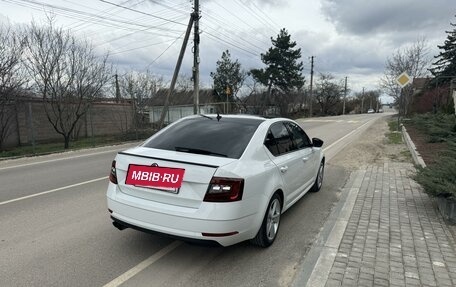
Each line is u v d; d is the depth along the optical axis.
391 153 12.29
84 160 11.24
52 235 4.54
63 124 18.44
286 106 51.41
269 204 4.13
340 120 41.56
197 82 23.91
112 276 3.52
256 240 4.12
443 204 5.15
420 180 5.63
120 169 3.96
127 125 23.97
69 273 3.56
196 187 3.47
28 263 3.76
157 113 34.38
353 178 8.04
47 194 6.62
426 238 4.37
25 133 19.44
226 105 39.72
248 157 3.92
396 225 4.82
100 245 4.25
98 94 20.91
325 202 6.27
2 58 15.77
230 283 3.45
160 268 3.71
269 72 45.94
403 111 36.12
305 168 5.71
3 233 4.60
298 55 46.94
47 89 17.75
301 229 4.93
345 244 4.16
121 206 3.83
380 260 3.75
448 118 14.26
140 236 4.53
